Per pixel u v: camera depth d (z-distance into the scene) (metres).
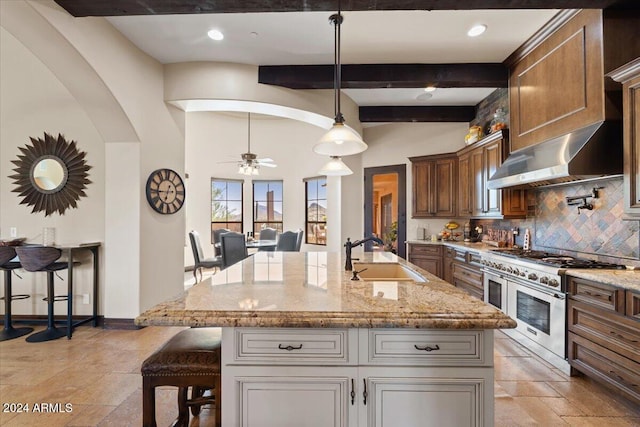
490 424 1.31
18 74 3.72
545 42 3.03
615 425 1.97
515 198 3.76
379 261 2.84
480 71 3.65
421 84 3.71
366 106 5.03
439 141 5.50
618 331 2.06
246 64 3.75
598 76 2.46
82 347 3.10
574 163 2.39
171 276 3.95
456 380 1.31
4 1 2.23
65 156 3.71
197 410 2.07
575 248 3.08
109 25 3.01
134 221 3.53
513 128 3.56
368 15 2.77
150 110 3.61
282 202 7.67
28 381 2.48
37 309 3.83
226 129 7.38
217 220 7.39
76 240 3.71
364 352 1.32
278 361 1.33
